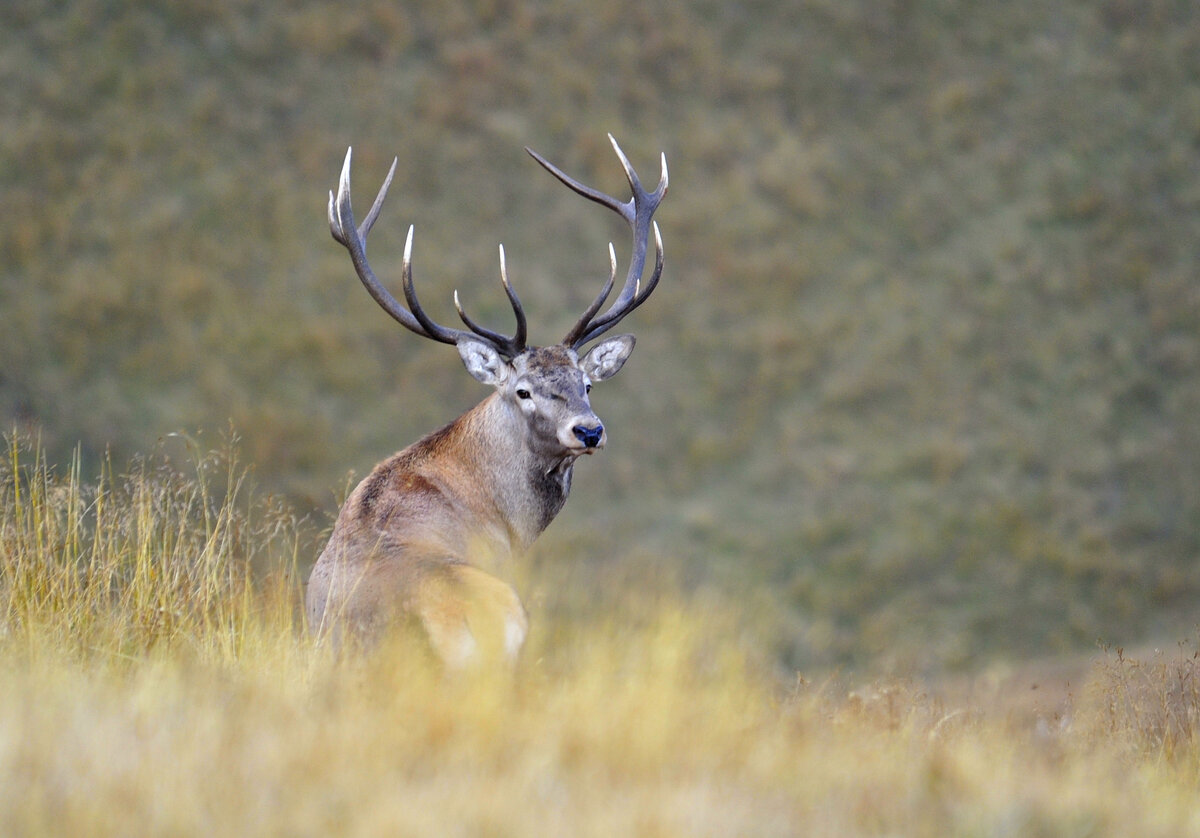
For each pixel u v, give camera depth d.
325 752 13.65
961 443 84.50
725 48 115.81
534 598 22.30
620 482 77.25
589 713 15.66
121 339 82.56
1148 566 75.19
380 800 12.52
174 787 12.40
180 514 21.11
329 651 18.30
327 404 80.25
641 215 25.70
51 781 12.40
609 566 62.06
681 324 91.38
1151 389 91.81
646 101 110.00
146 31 106.81
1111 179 108.38
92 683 16.20
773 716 17.48
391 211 97.06
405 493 21.27
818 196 104.25
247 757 13.45
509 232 97.25
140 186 95.25
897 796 14.55
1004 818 14.06
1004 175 108.25
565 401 22.25
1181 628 69.06
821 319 93.81
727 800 13.55
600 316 24.48
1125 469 84.19
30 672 16.20
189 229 92.69
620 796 13.42
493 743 14.51
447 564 18.91
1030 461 83.88
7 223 89.62
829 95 113.38
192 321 85.06
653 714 15.77
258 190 96.56
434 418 81.12
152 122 100.31
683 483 78.50
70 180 94.50
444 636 17.62
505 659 17.66
